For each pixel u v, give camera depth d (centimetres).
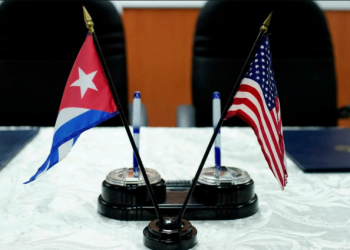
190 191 47
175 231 46
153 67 235
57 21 136
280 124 55
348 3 232
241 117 48
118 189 53
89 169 76
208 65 136
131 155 85
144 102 238
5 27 135
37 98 138
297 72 140
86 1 133
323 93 141
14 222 53
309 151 84
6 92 136
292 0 138
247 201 55
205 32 137
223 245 47
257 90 48
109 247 46
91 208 57
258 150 90
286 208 58
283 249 46
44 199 61
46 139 97
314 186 67
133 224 52
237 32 136
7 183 67
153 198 47
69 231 50
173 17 229
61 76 137
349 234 50
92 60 48
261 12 136
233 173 56
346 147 88
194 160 82
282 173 52
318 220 54
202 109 137
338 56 238
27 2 134
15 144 89
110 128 112
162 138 100
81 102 48
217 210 53
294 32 139
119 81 133
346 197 62
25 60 137
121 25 134
